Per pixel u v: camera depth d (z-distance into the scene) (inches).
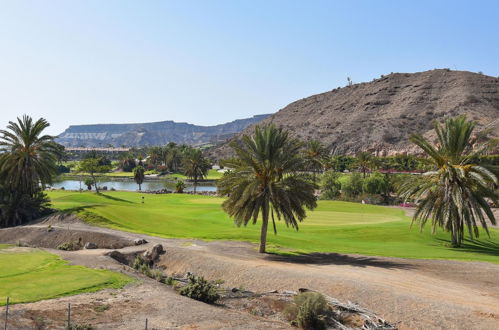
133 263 1198.9
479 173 1434.5
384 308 765.9
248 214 1316.4
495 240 1605.6
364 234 1633.9
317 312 738.8
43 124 2311.8
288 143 1389.0
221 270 1079.0
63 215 1916.8
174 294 874.8
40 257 1129.4
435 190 1501.0
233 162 1407.5
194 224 1852.9
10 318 650.2
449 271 1037.8
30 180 2206.0
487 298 802.8
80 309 728.3
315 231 1713.8
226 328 685.3
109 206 2100.1
